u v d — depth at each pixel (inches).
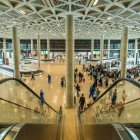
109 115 381.4
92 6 443.8
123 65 738.2
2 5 449.1
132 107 364.2
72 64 503.8
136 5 450.3
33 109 411.2
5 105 339.9
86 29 920.9
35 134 200.8
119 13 513.7
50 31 1038.4
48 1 395.5
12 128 161.8
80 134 257.0
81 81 848.3
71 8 461.7
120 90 640.4
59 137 246.4
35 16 577.0
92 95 614.9
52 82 864.9
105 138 199.5
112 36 1405.0
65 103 538.6
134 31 957.2
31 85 807.1
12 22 662.5
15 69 730.8
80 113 419.5
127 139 144.7
